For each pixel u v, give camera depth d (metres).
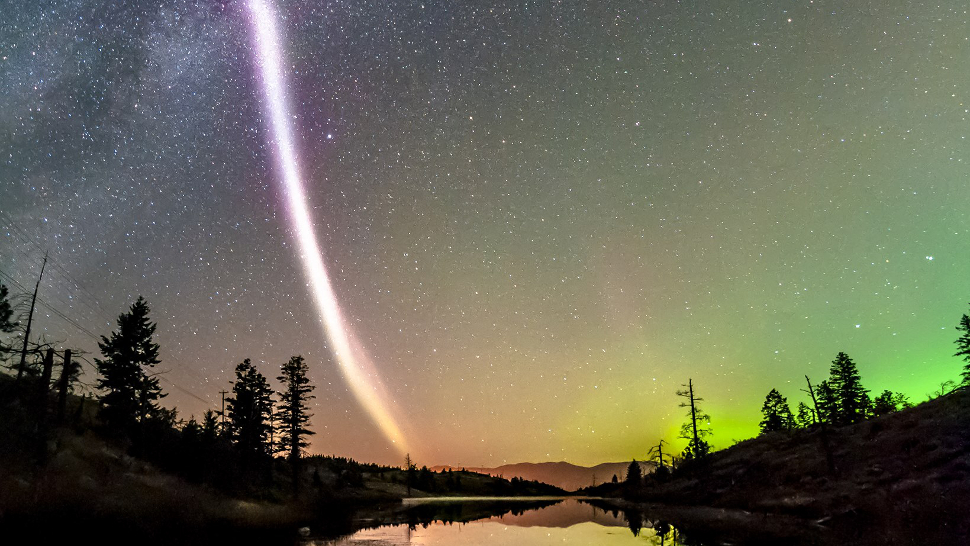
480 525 53.66
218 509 40.69
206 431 57.53
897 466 38.38
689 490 65.50
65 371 34.44
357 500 94.44
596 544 35.94
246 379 73.56
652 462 83.62
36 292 31.80
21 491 24.61
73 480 28.47
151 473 40.59
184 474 46.97
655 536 39.03
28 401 32.50
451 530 47.16
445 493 177.00
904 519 29.03
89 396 50.12
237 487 52.44
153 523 29.00
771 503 43.91
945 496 29.91
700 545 31.41
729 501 52.91
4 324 32.59
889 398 75.19
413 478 179.88
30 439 29.08
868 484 37.50
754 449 65.38
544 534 43.47
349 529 47.03
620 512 69.75
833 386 74.62
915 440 41.12
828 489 40.41
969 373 57.22
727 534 36.19
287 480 80.06
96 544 24.44
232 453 58.75
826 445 44.44
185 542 29.34
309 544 34.66
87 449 36.50
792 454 54.94
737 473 59.91
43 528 23.16
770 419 90.69
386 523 55.00
